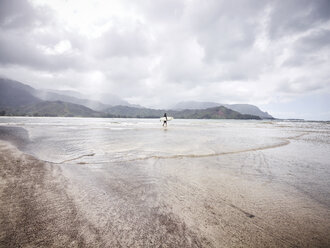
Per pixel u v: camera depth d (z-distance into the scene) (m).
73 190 3.92
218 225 2.70
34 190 3.85
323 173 5.68
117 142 12.27
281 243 2.32
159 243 2.26
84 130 23.70
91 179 4.71
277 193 4.01
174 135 18.17
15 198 3.42
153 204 3.33
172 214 2.98
